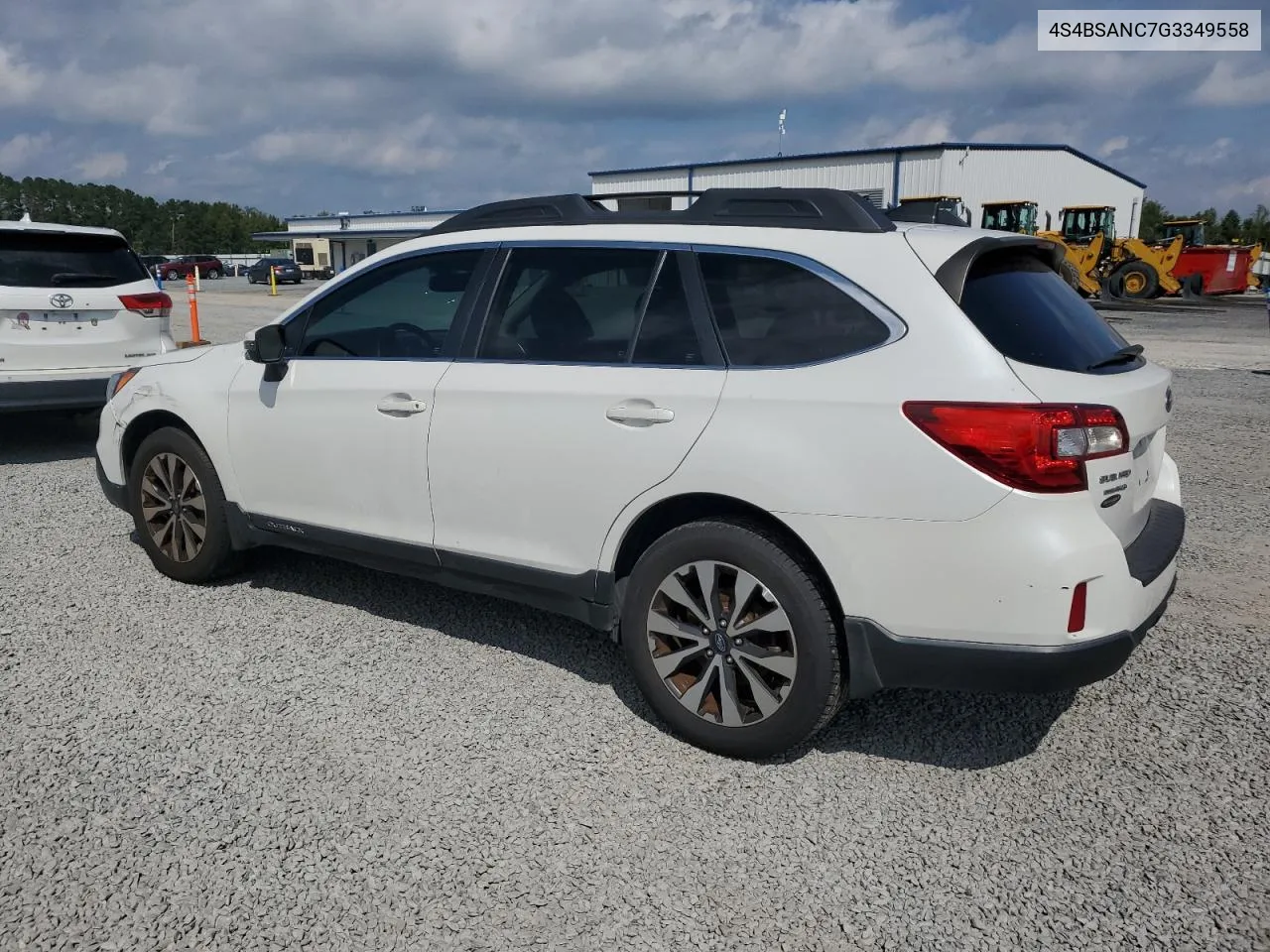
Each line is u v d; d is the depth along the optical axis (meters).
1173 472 3.85
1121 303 29.52
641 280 3.45
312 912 2.53
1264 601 4.71
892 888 2.64
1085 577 2.76
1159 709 3.64
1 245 7.42
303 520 4.36
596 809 2.99
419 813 2.97
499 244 3.84
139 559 5.32
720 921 2.51
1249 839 2.84
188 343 16.00
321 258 67.56
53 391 7.51
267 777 3.15
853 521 2.93
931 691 3.84
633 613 3.41
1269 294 15.52
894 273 3.02
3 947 2.39
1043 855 2.78
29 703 3.64
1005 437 2.74
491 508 3.70
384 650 4.16
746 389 3.12
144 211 174.25
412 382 3.89
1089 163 42.50
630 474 3.31
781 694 3.14
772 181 44.44
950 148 39.09
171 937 2.44
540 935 2.45
